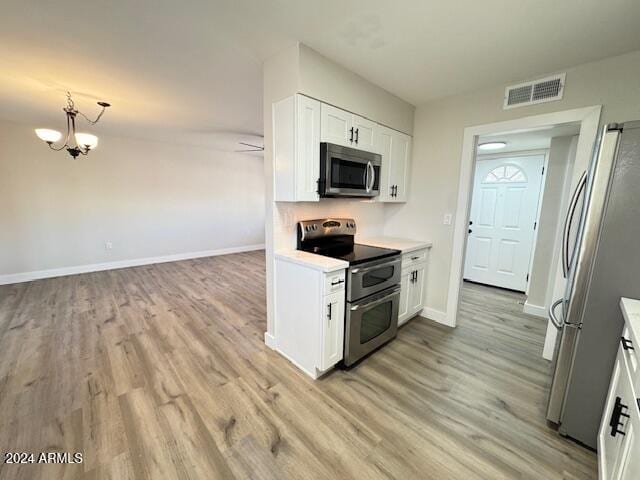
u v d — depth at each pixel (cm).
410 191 319
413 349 251
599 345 142
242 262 579
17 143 412
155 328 282
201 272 498
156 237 559
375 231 338
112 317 306
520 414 176
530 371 220
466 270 471
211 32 180
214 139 518
